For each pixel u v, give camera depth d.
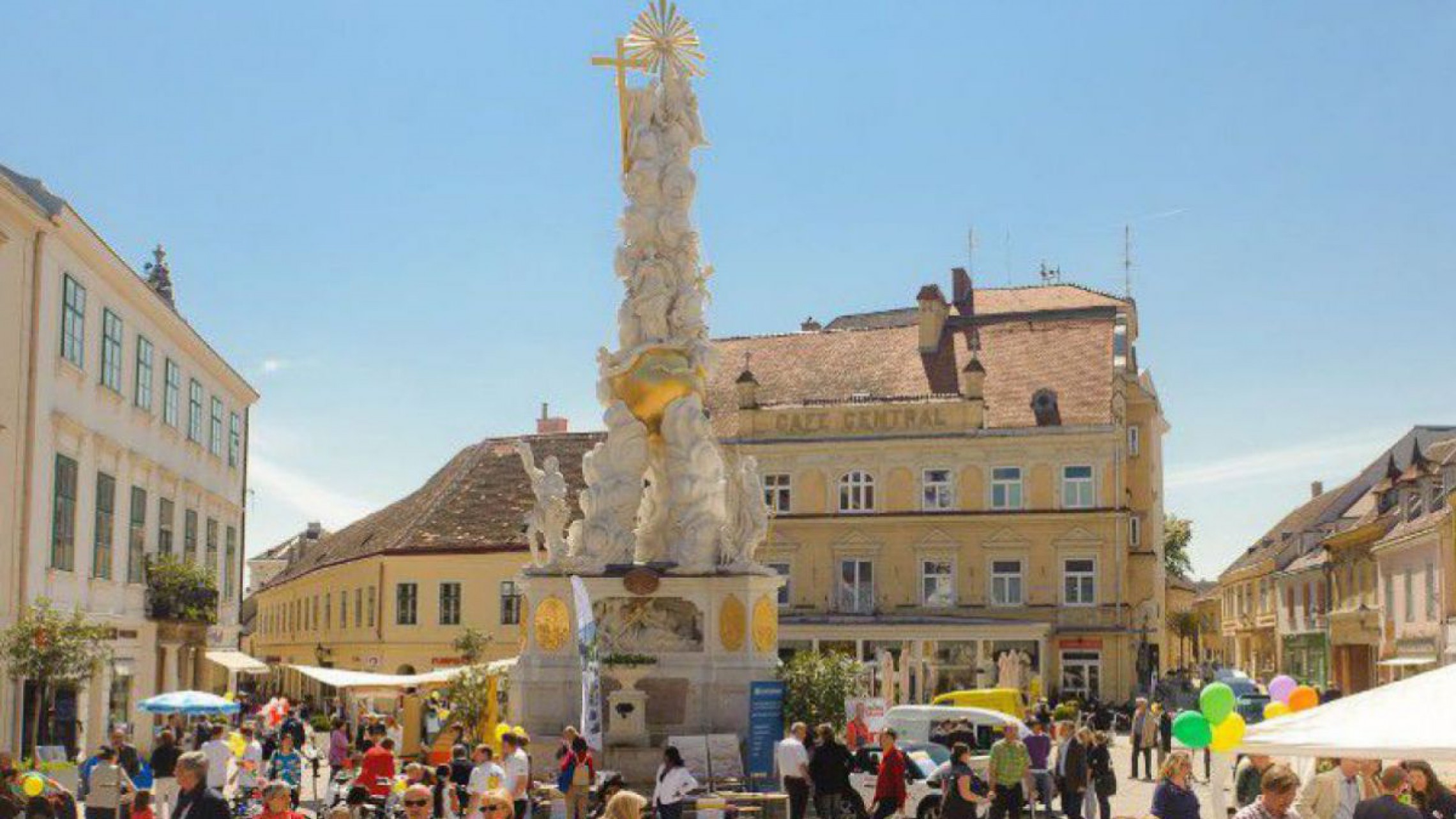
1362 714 11.30
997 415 60.84
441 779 20.48
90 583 35.03
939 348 64.69
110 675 36.12
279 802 12.77
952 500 60.22
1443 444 55.25
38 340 31.39
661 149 30.34
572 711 27.89
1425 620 48.69
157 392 40.97
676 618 28.25
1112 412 59.56
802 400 63.78
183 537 43.91
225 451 50.00
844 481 61.47
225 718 39.06
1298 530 79.88
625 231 30.09
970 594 59.50
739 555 28.39
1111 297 70.00
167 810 24.58
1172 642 110.81
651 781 26.20
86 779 24.42
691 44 30.84
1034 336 63.97
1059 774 24.47
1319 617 67.38
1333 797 14.68
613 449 29.11
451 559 56.69
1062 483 59.22
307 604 70.44
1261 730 11.73
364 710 46.34
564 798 21.31
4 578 30.27
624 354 29.34
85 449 34.53
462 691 31.27
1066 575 58.78
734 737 25.47
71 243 33.28
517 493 59.06
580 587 22.64
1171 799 14.36
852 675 29.64
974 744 27.02
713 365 29.70
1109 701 57.53
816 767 21.30
